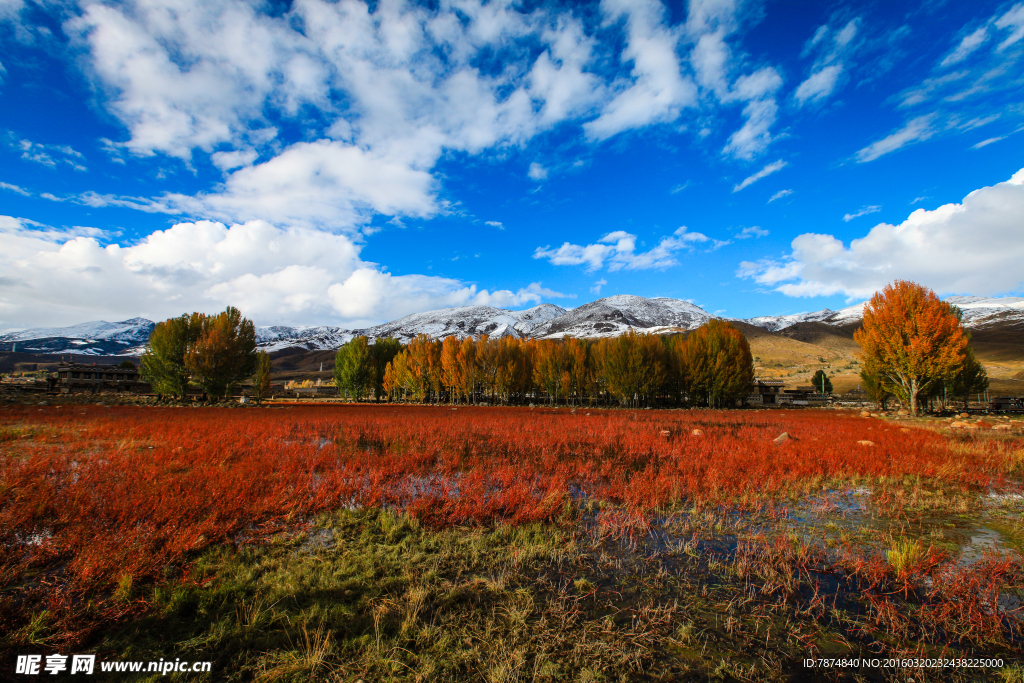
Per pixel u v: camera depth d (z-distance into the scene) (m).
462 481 12.13
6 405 38.16
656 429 27.02
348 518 8.95
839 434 23.48
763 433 24.95
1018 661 4.62
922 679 4.26
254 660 4.43
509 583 6.32
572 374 70.62
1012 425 30.02
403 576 6.31
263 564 6.62
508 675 4.23
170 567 6.31
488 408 54.81
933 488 12.54
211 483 10.11
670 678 4.29
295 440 20.30
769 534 8.59
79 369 63.81
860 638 5.07
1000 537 8.66
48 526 7.81
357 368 78.31
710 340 62.75
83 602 5.27
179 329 51.25
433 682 4.13
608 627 5.13
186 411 37.12
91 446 16.73
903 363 40.53
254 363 55.41
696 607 5.72
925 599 6.04
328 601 5.59
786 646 4.88
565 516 9.45
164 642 4.66
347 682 4.11
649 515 9.78
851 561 7.01
